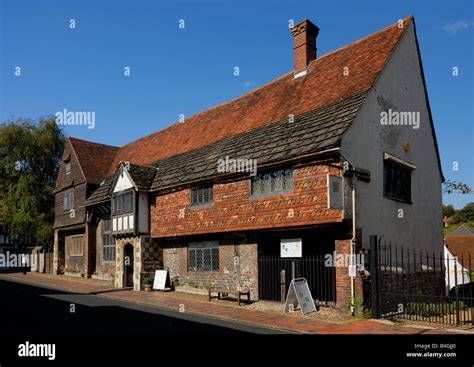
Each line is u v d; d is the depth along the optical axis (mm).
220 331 9898
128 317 11859
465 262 30391
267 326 10523
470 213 57531
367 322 10898
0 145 33188
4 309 13375
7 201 32250
